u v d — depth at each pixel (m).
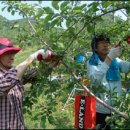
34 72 3.66
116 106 3.86
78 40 4.02
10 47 3.33
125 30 4.17
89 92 3.61
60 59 3.50
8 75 3.10
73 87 3.73
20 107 3.35
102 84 3.83
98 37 4.03
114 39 4.42
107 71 3.99
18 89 3.34
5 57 3.29
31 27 3.70
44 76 3.70
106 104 3.64
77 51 3.96
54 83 3.75
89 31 3.37
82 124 3.56
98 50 4.04
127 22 4.17
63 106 7.25
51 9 2.92
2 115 3.21
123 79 4.46
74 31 3.37
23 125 3.35
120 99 3.81
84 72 3.85
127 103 3.81
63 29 3.48
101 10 3.16
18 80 3.15
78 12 3.08
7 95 3.23
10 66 3.35
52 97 3.86
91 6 3.04
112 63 4.04
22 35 3.88
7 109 3.23
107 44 4.04
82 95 3.59
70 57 3.66
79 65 3.63
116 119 3.56
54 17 3.01
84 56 4.11
